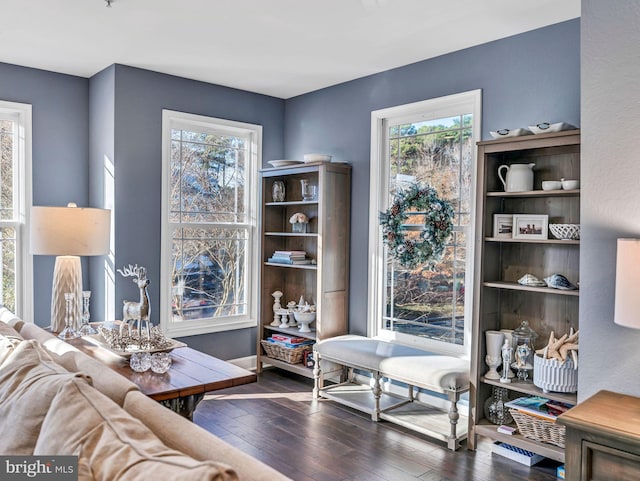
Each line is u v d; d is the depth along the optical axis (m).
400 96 3.95
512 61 3.28
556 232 2.84
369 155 4.18
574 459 1.83
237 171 4.79
